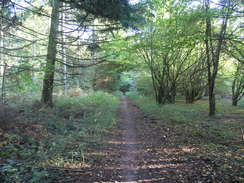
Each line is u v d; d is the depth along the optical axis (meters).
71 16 8.52
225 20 9.47
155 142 6.35
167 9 10.27
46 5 8.70
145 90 23.95
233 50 10.74
